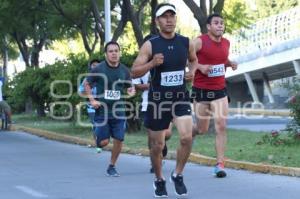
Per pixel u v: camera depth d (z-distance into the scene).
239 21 41.41
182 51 12.57
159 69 12.54
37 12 46.19
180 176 13.34
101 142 17.00
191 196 13.70
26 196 14.41
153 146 13.08
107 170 17.42
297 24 64.69
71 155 23.19
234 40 75.69
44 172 18.42
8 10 44.56
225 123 16.39
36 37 55.81
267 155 18.94
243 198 13.45
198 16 27.31
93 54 30.66
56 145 27.64
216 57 15.91
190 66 13.16
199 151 20.78
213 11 29.14
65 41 65.50
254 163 17.61
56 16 48.28
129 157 22.00
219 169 16.30
